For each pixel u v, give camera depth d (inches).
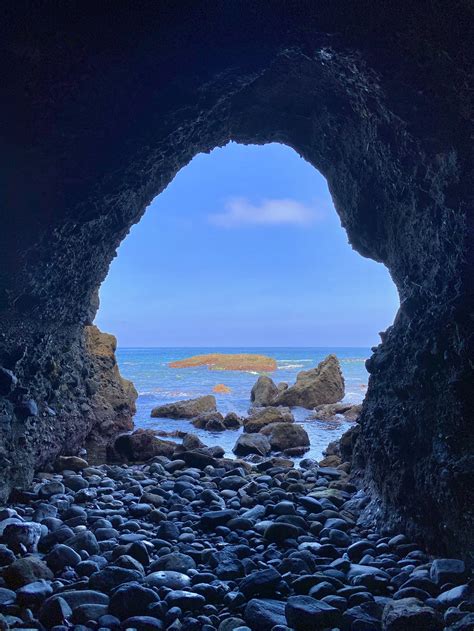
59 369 306.7
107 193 220.4
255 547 185.0
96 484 267.1
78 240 246.8
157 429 490.6
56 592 144.9
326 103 252.8
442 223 193.2
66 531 181.0
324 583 145.7
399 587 151.3
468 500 155.6
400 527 189.3
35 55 184.2
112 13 177.6
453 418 170.1
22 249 215.5
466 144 178.1
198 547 181.0
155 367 1617.9
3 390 235.8
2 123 195.9
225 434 470.3
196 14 177.8
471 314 173.9
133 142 204.5
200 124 240.1
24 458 252.2
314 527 201.8
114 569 150.7
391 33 172.2
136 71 189.5
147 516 219.1
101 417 383.2
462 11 163.5
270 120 284.5
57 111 194.9
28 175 205.6
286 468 311.4
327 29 175.5
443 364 183.2
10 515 203.3
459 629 121.2
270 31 179.2
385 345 244.4
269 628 127.8
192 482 278.4
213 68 187.6
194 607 138.3
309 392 639.8
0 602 138.1
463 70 170.9
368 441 238.5
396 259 244.4
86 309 320.8
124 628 128.6
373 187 253.1
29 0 174.4
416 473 184.2
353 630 127.1
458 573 146.9
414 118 185.5
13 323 244.4
